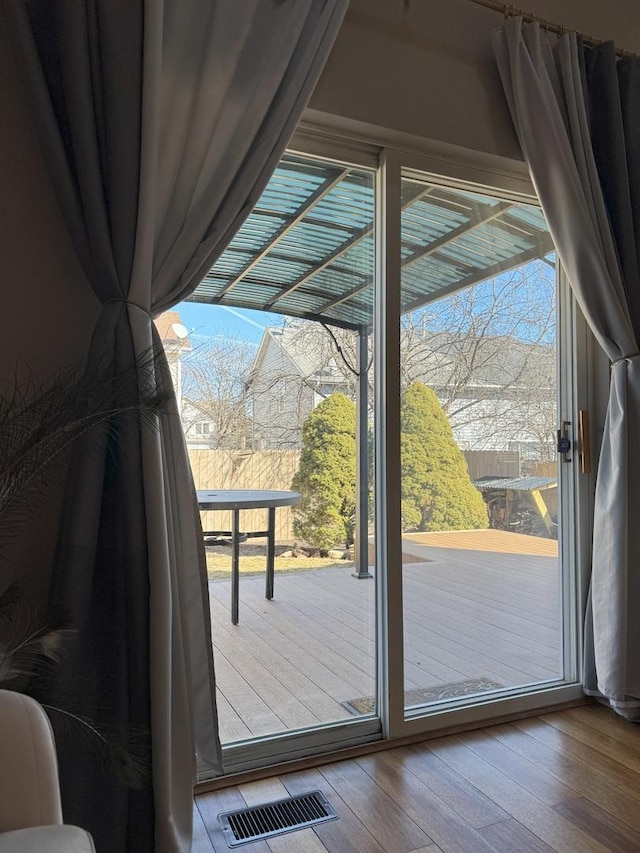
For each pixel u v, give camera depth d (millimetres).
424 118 2148
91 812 1365
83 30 1514
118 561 1442
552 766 1941
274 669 2006
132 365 1370
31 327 1617
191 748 1516
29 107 1521
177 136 1690
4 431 1243
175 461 1582
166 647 1425
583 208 2291
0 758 953
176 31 1692
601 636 2287
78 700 1360
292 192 2104
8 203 1605
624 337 2316
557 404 2555
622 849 1537
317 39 1843
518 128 2270
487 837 1584
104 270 1503
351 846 1551
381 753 2023
